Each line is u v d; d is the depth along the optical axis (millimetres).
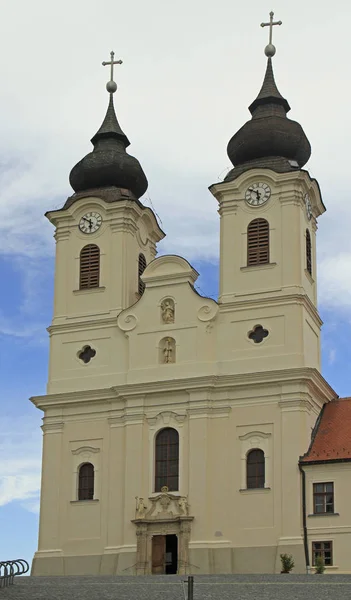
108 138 86250
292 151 80125
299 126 80938
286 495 70812
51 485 77312
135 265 82312
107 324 79500
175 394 75500
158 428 75375
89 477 76875
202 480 72875
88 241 82188
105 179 84000
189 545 71688
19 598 46625
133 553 73062
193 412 74438
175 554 72625
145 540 73062
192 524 72188
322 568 67250
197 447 73625
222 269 77562
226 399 74188
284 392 72750
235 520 71688
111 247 81375
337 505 69562
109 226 81812
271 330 74875
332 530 69125
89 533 75250
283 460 71562
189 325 76750
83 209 82875
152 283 78688
